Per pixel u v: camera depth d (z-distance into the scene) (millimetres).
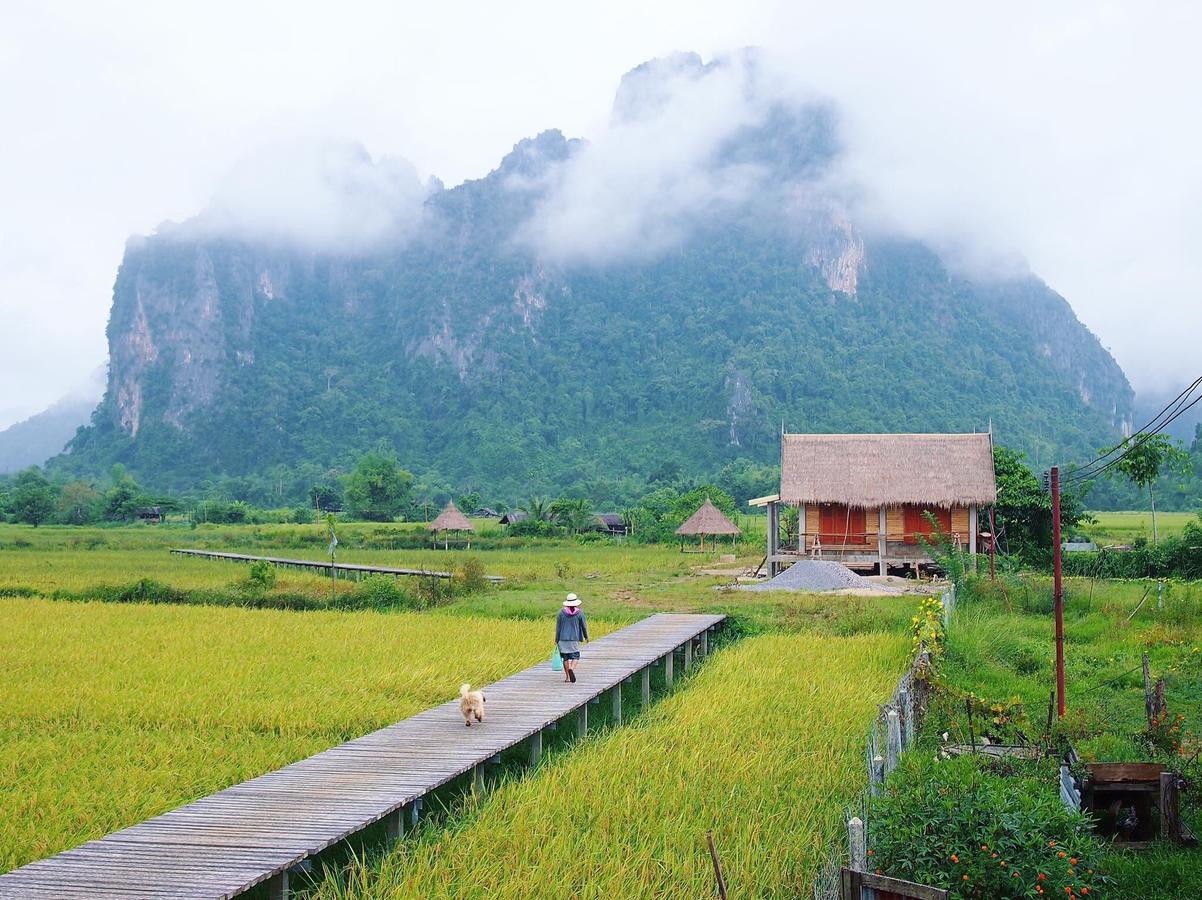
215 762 10844
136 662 16734
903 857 7395
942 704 13250
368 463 96562
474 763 10039
